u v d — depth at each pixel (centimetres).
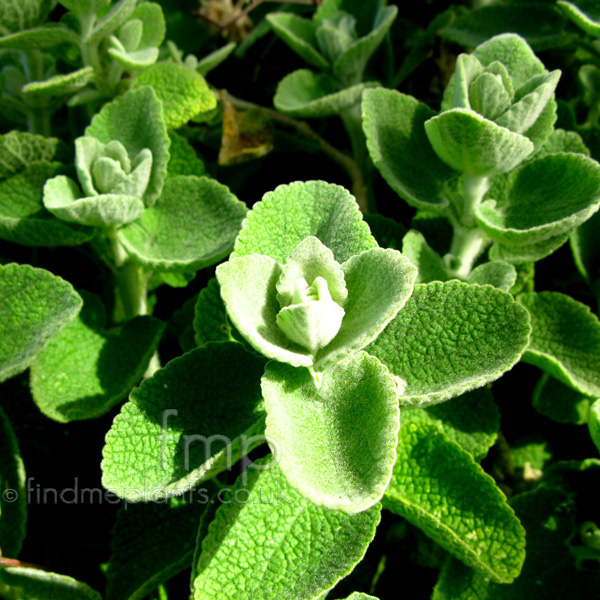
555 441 25
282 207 19
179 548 21
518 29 30
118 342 23
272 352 16
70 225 23
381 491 14
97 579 22
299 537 18
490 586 20
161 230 24
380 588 22
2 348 20
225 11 34
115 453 17
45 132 28
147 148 24
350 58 29
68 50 28
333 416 17
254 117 30
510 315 18
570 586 21
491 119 21
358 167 31
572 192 21
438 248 25
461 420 22
